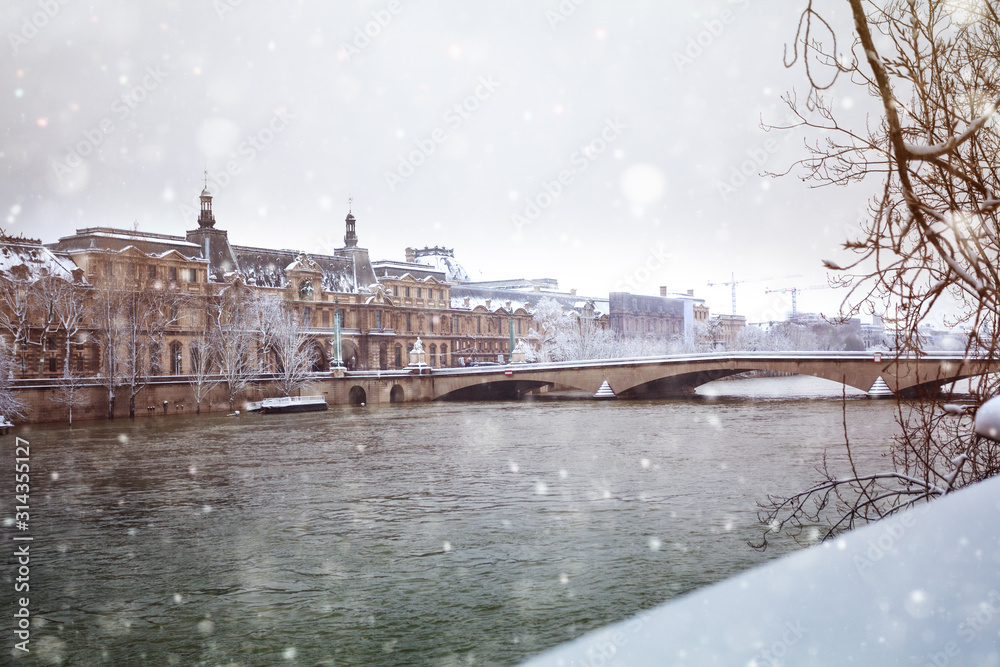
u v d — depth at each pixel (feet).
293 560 83.66
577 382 339.77
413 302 481.05
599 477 125.29
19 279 280.10
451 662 57.11
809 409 246.88
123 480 135.85
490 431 207.41
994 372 32.99
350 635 62.85
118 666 58.70
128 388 286.46
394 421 250.78
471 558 81.76
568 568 76.89
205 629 65.26
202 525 100.68
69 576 79.82
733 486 112.68
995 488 13.71
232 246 393.50
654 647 13.48
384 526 97.14
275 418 274.57
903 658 10.52
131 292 291.79
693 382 385.09
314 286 417.28
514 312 560.20
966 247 17.89
